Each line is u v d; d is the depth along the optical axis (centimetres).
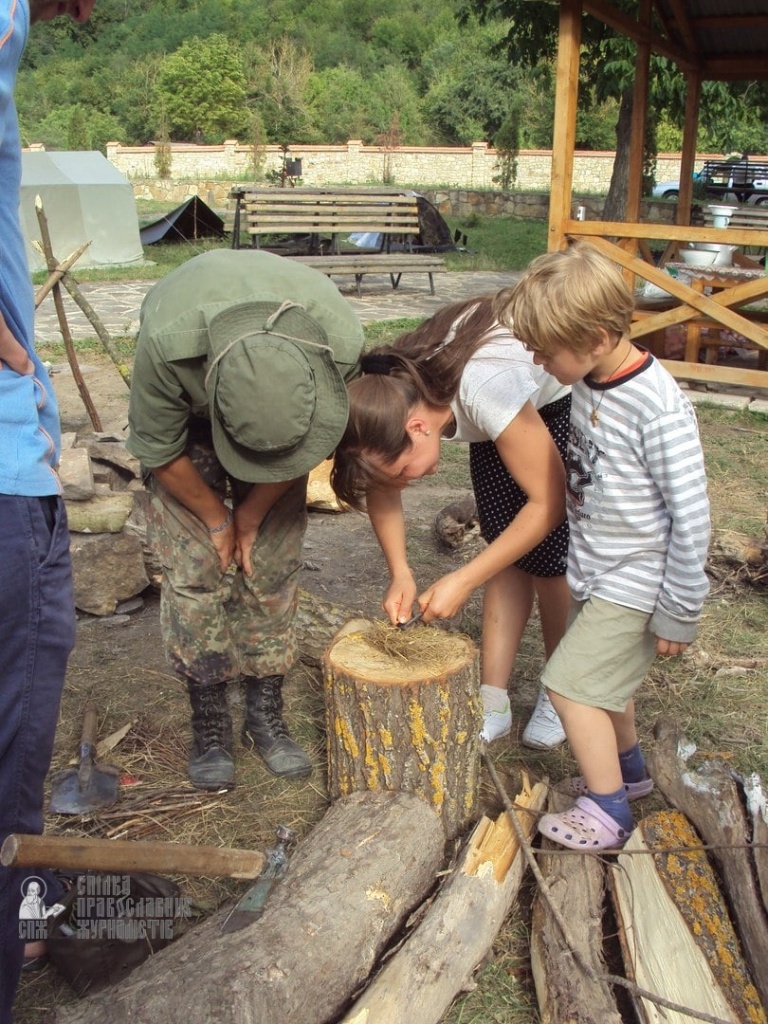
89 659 355
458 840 247
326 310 236
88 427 668
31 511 176
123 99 4762
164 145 3238
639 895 216
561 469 246
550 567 289
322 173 3325
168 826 264
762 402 757
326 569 441
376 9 6025
